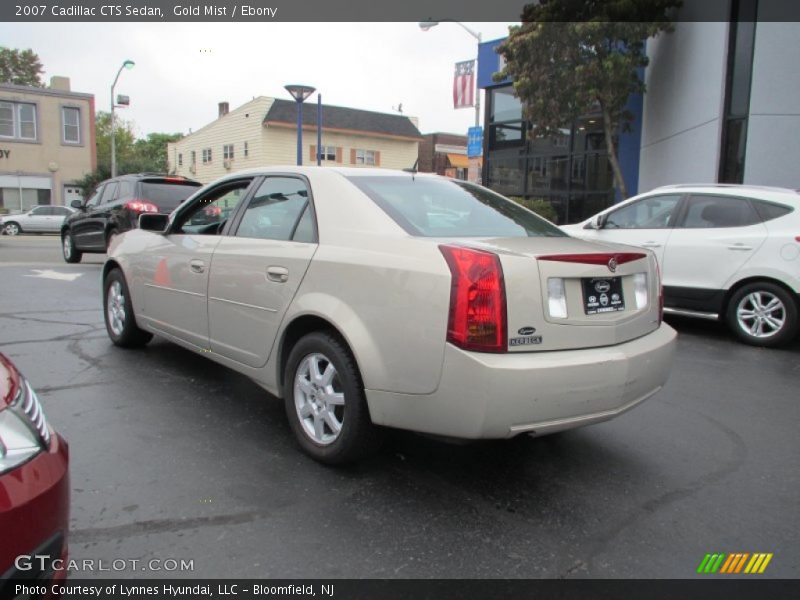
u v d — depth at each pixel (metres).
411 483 3.27
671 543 2.76
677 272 7.09
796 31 10.31
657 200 7.48
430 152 51.25
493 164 21.02
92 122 33.94
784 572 2.57
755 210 6.65
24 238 23.89
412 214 3.41
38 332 6.38
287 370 3.58
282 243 3.69
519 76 14.39
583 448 3.80
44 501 1.91
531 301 2.82
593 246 3.29
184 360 5.41
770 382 5.26
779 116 10.61
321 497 3.08
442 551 2.65
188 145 40.41
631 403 3.17
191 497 3.04
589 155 17.73
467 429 2.77
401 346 2.93
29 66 56.28
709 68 11.87
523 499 3.13
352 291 3.16
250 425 3.99
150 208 10.85
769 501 3.16
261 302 3.73
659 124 14.80
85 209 12.59
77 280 10.20
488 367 2.69
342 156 36.28
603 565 2.59
